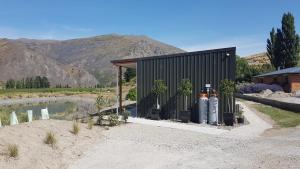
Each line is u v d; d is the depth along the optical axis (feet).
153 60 65.57
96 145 38.78
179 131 47.19
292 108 67.87
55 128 41.78
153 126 51.78
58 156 32.73
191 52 60.13
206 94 57.06
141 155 34.04
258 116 63.41
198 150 35.32
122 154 34.71
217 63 56.95
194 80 59.77
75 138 39.91
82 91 221.05
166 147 37.24
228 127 50.90
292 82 118.83
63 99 173.88
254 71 179.52
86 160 32.78
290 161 28.60
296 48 193.77
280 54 195.72
